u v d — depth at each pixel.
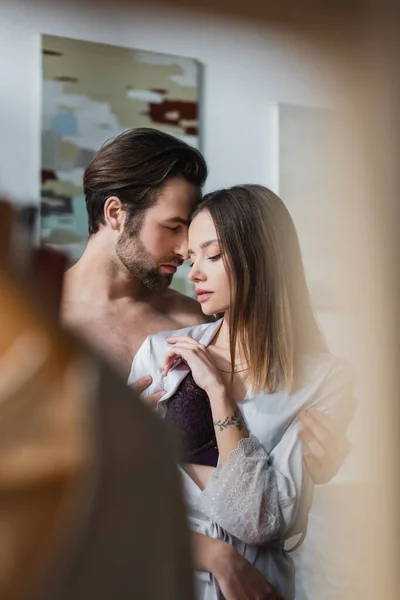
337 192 3.59
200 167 2.42
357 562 3.38
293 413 2.08
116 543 0.55
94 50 2.96
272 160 3.38
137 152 2.38
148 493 0.57
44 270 0.61
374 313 3.71
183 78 3.13
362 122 3.63
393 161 3.68
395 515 3.55
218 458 2.04
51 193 2.87
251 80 3.33
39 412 0.55
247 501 1.95
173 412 2.08
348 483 3.56
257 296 2.16
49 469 0.53
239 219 2.18
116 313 2.39
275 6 3.37
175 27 3.12
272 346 2.13
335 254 3.63
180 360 2.16
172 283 2.50
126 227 2.39
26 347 0.57
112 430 0.57
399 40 3.70
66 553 0.53
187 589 0.60
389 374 3.70
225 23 3.24
